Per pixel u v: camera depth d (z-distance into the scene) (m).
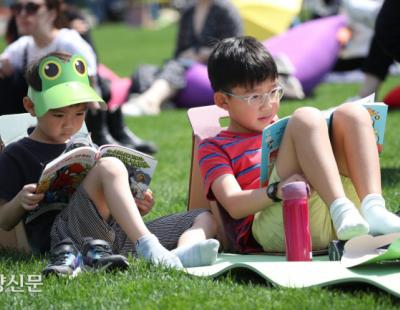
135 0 87.12
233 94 11.05
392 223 9.76
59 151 11.44
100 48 62.25
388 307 8.34
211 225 11.05
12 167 11.26
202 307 8.48
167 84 28.98
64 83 11.21
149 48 59.41
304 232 9.93
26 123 12.13
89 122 20.17
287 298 8.60
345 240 9.99
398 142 20.61
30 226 11.38
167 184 17.08
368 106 10.60
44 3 17.38
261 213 10.88
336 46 31.38
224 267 9.63
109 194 10.40
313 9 40.34
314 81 30.52
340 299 8.59
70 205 10.82
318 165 10.00
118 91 29.38
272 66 11.05
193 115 12.23
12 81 17.52
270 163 10.54
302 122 10.16
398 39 17.42
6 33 21.34
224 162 11.06
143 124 26.38
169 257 10.05
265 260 10.43
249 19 33.91
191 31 29.53
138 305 8.63
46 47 17.48
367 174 10.16
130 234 10.29
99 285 9.41
